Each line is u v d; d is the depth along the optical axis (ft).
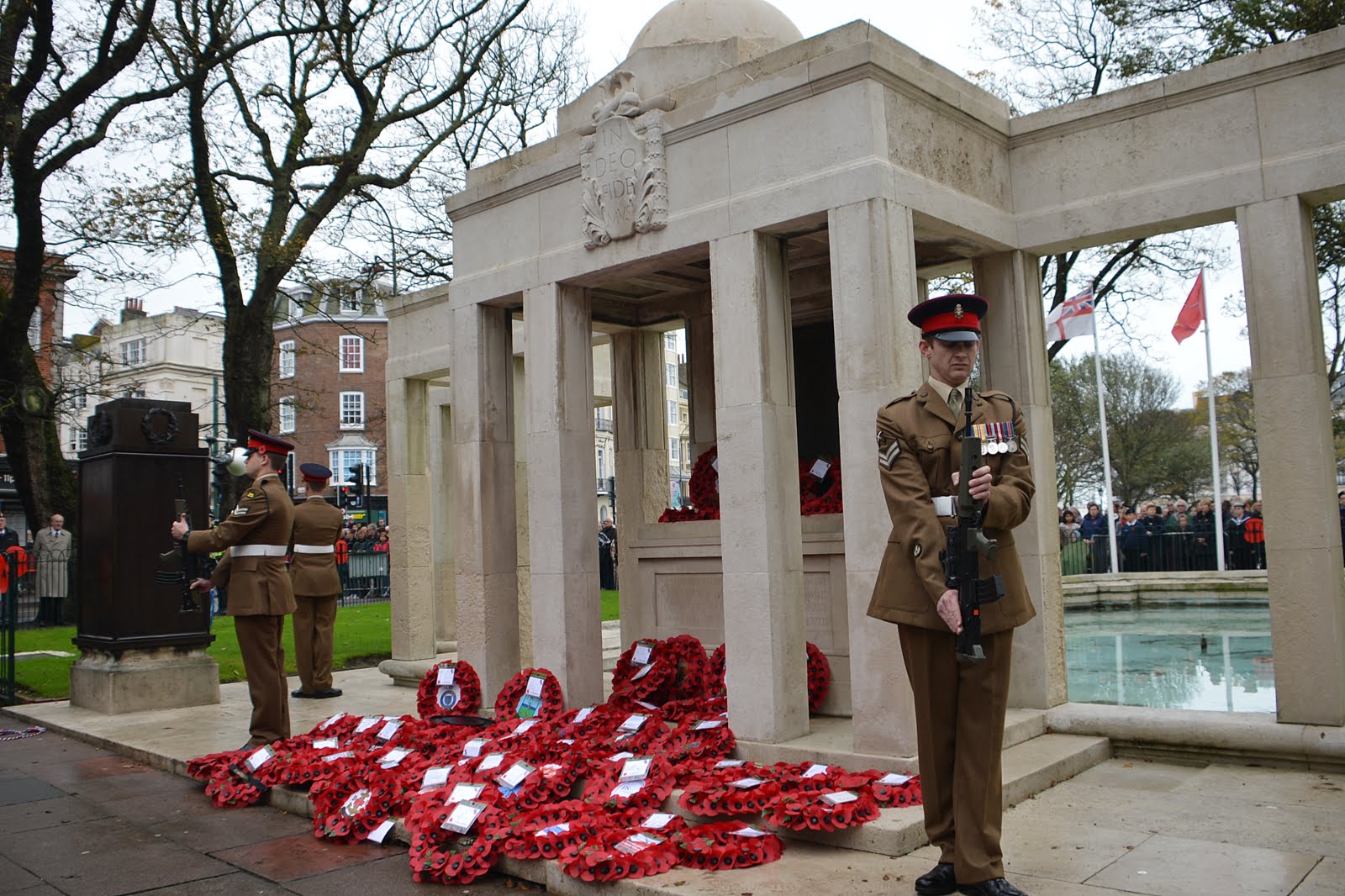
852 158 19.33
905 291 19.27
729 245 21.09
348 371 170.19
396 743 23.08
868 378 18.88
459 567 27.17
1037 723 21.45
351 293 65.05
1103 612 51.75
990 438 13.21
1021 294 22.98
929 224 20.74
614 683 24.53
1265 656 33.45
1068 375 144.46
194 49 54.75
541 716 23.47
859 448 18.94
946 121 21.22
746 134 21.01
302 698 32.94
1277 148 19.76
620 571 32.07
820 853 15.53
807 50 20.58
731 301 21.03
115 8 51.65
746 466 20.56
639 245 22.79
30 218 54.44
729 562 20.71
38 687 36.65
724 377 21.07
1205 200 20.49
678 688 24.18
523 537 38.78
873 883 14.11
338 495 136.98
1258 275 19.83
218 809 20.95
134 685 30.60
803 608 20.93
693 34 24.26
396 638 37.37
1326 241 50.98
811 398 28.19
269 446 24.82
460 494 27.22
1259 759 19.51
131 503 31.22
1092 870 14.11
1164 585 53.06
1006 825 16.40
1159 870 14.01
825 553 23.35
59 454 63.21
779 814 15.80
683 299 30.63
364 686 35.91
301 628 32.91
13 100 53.01
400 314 38.11
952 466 13.46
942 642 13.44
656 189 22.30
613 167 23.06
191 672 31.58
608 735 21.43
